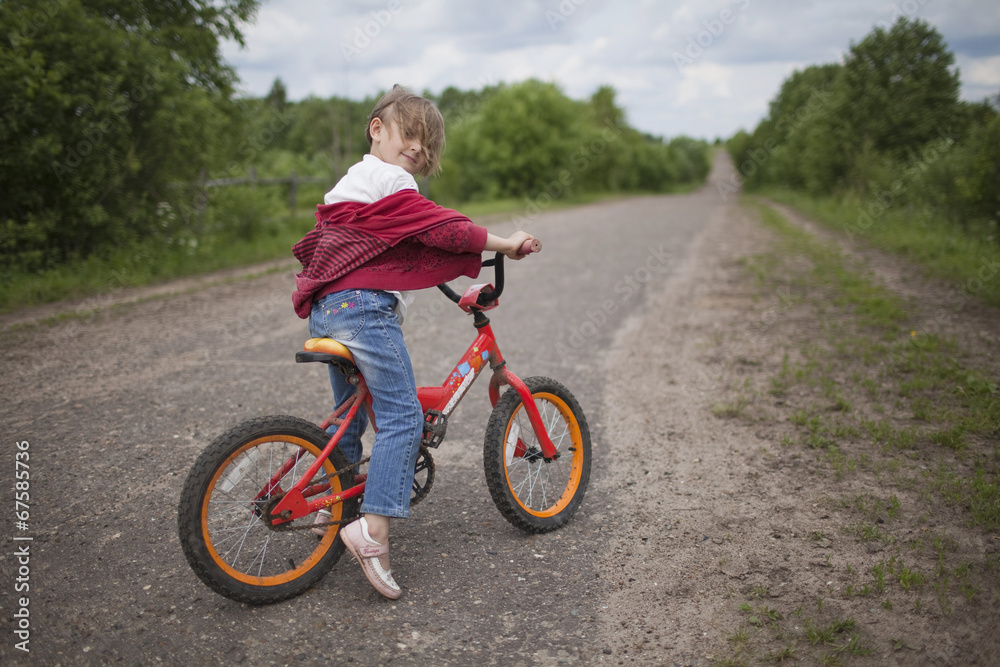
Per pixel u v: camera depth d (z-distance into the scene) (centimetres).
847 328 615
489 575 257
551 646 219
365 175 231
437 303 771
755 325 646
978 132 1180
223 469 222
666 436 396
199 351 545
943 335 566
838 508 302
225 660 207
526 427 304
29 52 788
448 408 264
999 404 402
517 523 280
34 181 819
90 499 304
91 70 826
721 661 209
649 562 267
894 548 268
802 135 2805
